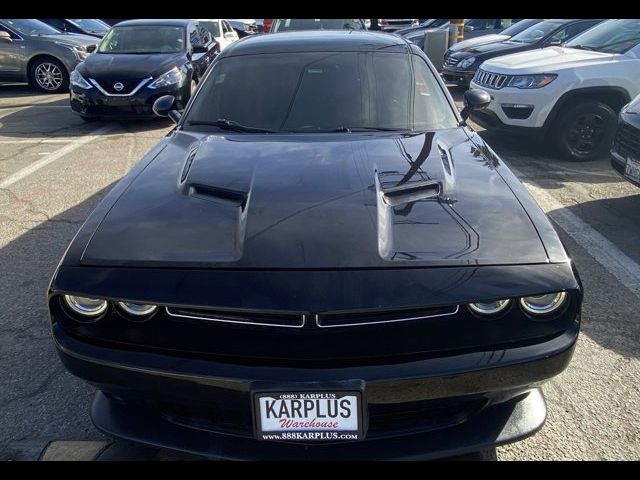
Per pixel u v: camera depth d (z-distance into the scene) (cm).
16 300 339
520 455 219
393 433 188
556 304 182
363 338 174
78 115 830
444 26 1320
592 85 595
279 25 1065
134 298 177
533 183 542
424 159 252
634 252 393
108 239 199
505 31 1117
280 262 181
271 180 230
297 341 173
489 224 201
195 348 180
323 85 319
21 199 512
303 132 295
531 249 190
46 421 243
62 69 1091
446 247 188
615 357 277
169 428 196
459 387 178
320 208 206
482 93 361
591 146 617
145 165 263
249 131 299
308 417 175
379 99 312
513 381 181
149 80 780
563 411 243
